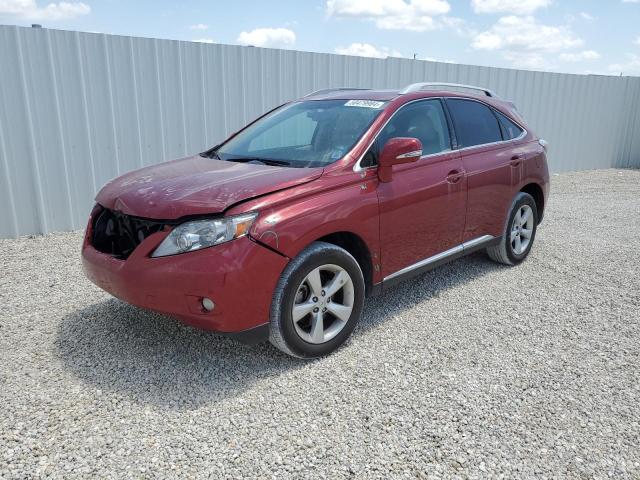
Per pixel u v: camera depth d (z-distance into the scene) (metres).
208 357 3.53
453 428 2.80
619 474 2.49
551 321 4.19
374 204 3.71
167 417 2.87
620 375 3.37
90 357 3.51
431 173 4.21
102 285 3.43
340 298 3.67
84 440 2.67
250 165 3.81
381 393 3.12
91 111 6.69
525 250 5.62
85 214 6.95
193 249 3.02
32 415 2.86
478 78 10.75
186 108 7.38
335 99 4.54
